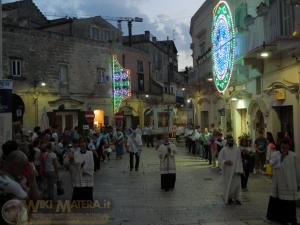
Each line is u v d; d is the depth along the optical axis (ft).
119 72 125.29
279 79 53.11
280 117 55.16
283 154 29.91
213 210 35.24
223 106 78.64
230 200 37.63
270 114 56.03
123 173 61.21
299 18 43.04
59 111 107.55
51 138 46.96
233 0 68.49
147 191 45.29
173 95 187.52
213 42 74.84
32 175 21.56
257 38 54.13
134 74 142.20
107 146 79.71
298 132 48.47
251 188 44.70
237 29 62.75
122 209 36.06
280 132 49.88
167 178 45.88
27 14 130.11
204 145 76.48
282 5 46.96
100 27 132.16
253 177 51.88
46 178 37.96
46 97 104.99
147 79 151.33
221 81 70.38
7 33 96.43
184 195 42.55
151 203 38.68
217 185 48.26
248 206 36.45
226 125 75.77
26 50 100.58
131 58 140.26
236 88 70.74
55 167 38.22
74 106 112.16
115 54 129.39
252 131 63.31
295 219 29.84
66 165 35.83
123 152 93.20
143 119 142.82
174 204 38.09
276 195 30.40
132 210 35.65
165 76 204.95
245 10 61.98
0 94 30.53
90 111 104.47
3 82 30.60
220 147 65.67
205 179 53.11
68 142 57.62
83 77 115.85
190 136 94.27
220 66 70.79
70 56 112.06
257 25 53.88
